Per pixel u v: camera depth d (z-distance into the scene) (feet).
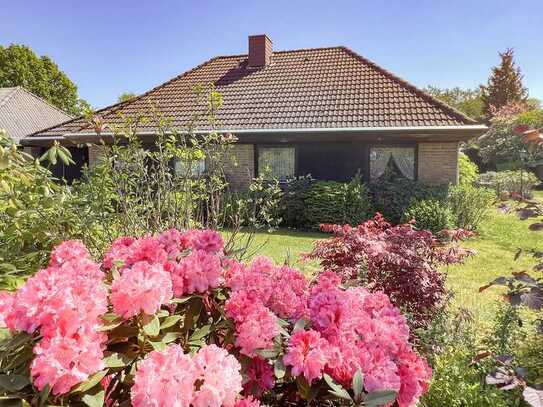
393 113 38.83
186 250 7.05
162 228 13.51
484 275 22.39
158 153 16.42
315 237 32.22
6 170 10.25
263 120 40.93
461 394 8.89
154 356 4.25
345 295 6.30
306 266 22.58
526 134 8.73
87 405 4.16
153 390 3.94
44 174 11.43
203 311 6.13
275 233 33.60
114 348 4.81
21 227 10.21
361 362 5.23
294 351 5.07
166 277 5.14
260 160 41.65
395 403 5.55
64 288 4.31
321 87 44.29
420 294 12.37
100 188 12.23
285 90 44.93
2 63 119.65
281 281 6.66
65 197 11.05
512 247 29.50
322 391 5.41
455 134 35.99
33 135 47.91
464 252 13.85
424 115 38.01
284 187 38.14
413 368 5.53
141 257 6.38
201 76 50.62
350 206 35.14
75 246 6.75
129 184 14.33
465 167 52.60
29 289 4.29
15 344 4.11
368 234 13.93
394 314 6.65
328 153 40.16
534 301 7.46
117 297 4.69
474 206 35.22
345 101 41.50
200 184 15.07
